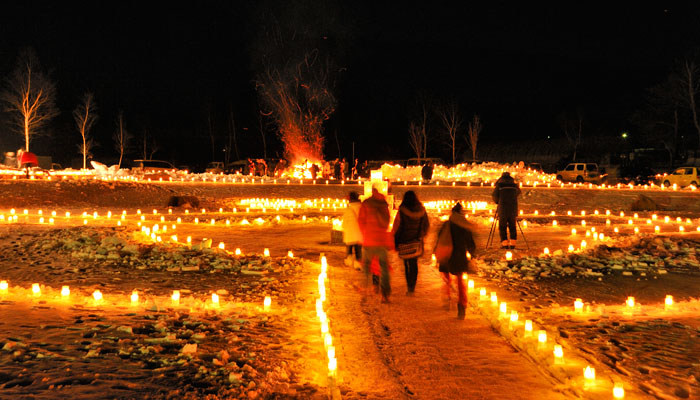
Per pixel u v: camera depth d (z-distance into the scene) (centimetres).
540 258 1340
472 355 668
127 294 938
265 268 1227
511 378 591
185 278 1122
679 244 1468
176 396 468
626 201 3481
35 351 559
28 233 1694
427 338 736
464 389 559
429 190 3944
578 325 777
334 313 859
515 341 709
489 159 8319
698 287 1050
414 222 962
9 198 2892
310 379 581
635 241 1524
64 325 679
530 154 8000
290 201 3491
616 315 833
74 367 521
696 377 567
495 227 2120
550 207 3394
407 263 984
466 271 855
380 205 949
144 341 632
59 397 441
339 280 1127
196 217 2561
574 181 5184
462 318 831
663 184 4772
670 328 755
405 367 625
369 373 605
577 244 1667
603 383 549
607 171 5628
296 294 988
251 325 759
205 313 811
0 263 1252
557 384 566
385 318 835
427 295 996
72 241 1432
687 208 3192
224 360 587
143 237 1603
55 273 1135
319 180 4738
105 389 469
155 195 3253
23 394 443
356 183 4509
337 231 1716
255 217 2575
